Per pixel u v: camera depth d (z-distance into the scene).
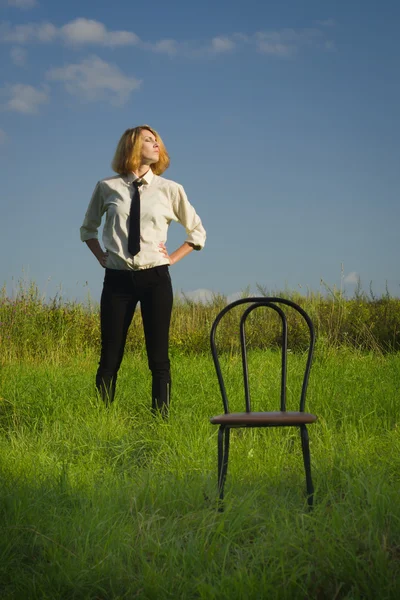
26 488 3.46
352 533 2.72
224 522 2.91
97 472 4.06
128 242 5.47
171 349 10.37
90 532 2.91
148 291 5.56
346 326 10.52
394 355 8.73
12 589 2.53
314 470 3.79
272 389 6.30
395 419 5.38
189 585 2.44
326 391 6.10
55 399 6.19
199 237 5.79
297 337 10.57
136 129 5.59
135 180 5.57
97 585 2.50
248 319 11.64
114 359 5.76
